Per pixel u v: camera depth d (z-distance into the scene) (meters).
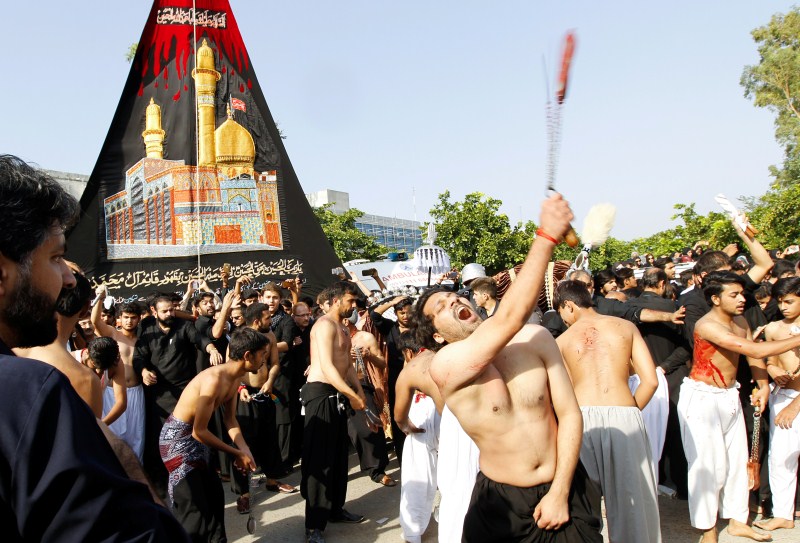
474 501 2.71
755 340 4.98
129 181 9.69
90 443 1.01
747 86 32.44
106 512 0.96
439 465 4.07
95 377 2.41
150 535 1.01
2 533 0.93
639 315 5.43
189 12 9.96
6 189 1.08
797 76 30.56
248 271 10.12
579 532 2.52
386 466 6.72
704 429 4.31
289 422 6.34
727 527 4.63
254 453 6.19
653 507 3.65
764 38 32.41
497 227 19.58
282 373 6.34
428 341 2.82
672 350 5.48
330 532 4.98
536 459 2.57
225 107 10.19
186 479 4.06
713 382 4.36
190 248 9.90
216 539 4.20
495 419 2.56
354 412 5.78
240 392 6.00
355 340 6.23
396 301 6.70
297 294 8.41
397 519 5.21
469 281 6.86
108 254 9.53
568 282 4.14
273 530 5.07
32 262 1.11
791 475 4.56
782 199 15.48
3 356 1.03
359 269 15.33
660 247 22.08
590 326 3.96
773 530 4.56
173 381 5.84
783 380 4.54
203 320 6.23
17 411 0.96
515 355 2.63
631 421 3.68
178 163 9.91
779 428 4.59
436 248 9.48
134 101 9.76
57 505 0.93
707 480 4.29
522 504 2.55
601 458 3.67
